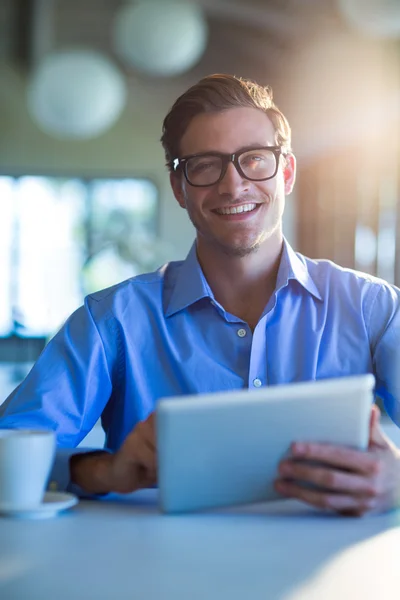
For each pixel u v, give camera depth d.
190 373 1.77
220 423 1.18
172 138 1.78
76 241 9.73
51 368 1.73
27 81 9.81
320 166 8.26
